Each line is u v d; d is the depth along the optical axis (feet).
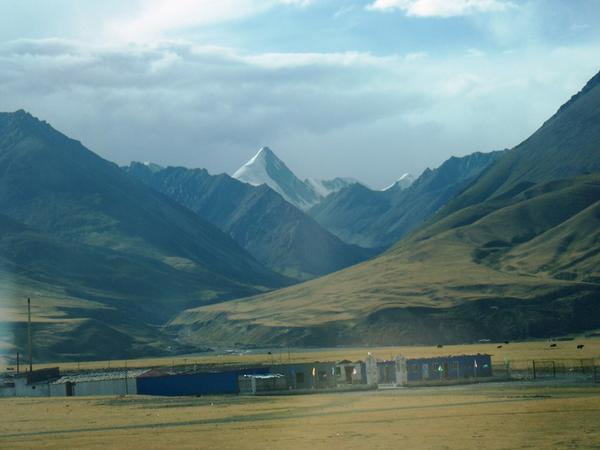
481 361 655.76
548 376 640.17
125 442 328.90
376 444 298.15
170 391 618.85
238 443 313.73
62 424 411.54
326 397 546.26
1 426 414.82
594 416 354.74
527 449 275.18
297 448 296.30
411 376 644.27
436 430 328.90
